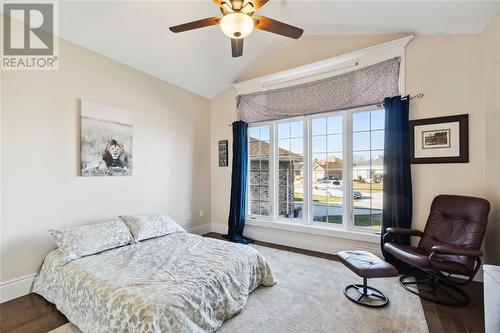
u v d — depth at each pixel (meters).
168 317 1.49
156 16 2.67
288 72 3.77
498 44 2.23
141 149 3.44
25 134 2.35
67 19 2.43
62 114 2.61
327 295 2.32
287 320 1.94
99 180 2.94
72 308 1.88
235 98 4.45
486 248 2.51
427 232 2.62
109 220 3.02
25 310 2.08
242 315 2.01
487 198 2.49
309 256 3.36
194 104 4.37
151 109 3.60
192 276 1.90
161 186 3.73
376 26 3.00
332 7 2.77
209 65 3.79
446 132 2.73
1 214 2.21
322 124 3.66
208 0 2.64
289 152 3.96
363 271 2.07
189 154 4.25
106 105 3.00
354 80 3.26
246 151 4.27
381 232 3.04
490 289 1.51
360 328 1.84
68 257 2.15
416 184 2.89
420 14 2.51
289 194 3.96
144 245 2.60
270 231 4.04
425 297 2.25
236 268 2.19
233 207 4.24
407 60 2.95
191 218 4.27
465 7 2.24
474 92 2.62
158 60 3.36
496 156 2.32
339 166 3.52
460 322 1.90
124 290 1.65
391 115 2.94
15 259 2.28
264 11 3.02
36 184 2.42
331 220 3.59
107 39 2.79
